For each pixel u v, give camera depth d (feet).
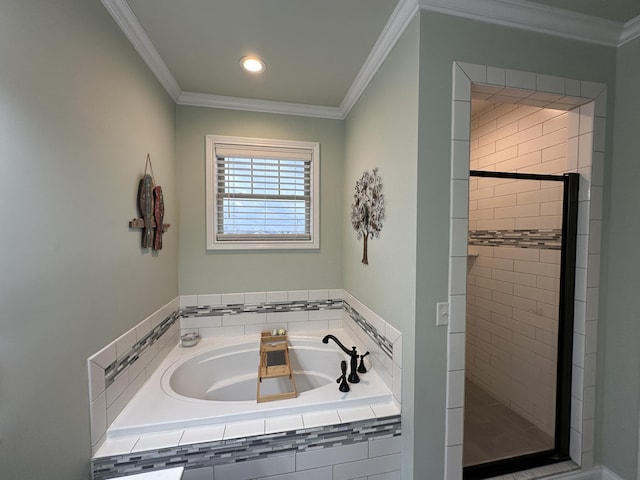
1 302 2.32
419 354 3.92
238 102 6.83
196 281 6.94
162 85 5.73
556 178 4.67
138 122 4.71
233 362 6.63
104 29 3.73
